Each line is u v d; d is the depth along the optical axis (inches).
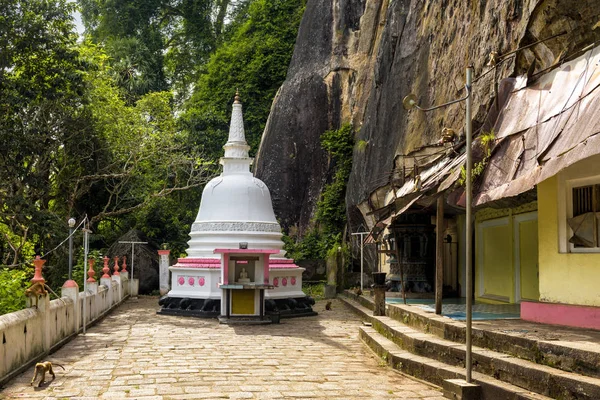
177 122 1380.4
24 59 805.2
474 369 304.3
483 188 358.6
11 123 810.2
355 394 304.5
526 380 262.1
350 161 1062.4
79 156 965.8
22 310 380.2
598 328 319.9
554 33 399.2
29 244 935.7
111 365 385.4
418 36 698.2
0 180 823.7
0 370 326.3
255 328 587.2
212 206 744.3
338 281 948.0
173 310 702.5
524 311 374.6
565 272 351.6
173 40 1729.8
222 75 1440.7
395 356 366.6
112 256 1044.5
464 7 562.9
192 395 301.6
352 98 1107.9
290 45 1423.5
